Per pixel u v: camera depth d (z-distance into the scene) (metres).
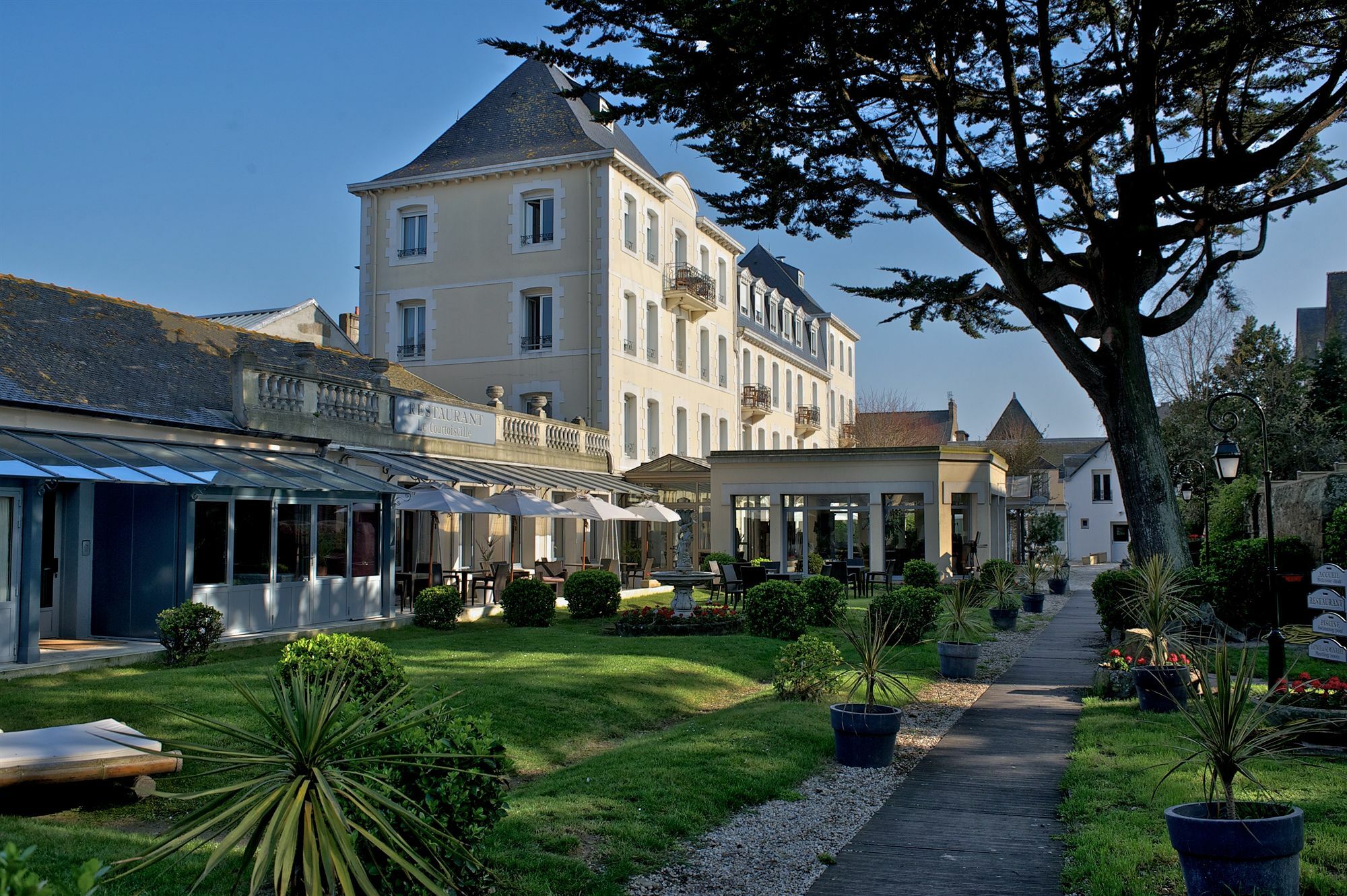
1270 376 32.72
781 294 53.03
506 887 5.48
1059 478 68.50
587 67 12.44
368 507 18.94
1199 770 7.98
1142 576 13.42
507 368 32.12
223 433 17.31
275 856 3.38
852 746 8.91
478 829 5.06
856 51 12.58
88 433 14.88
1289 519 20.94
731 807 7.52
